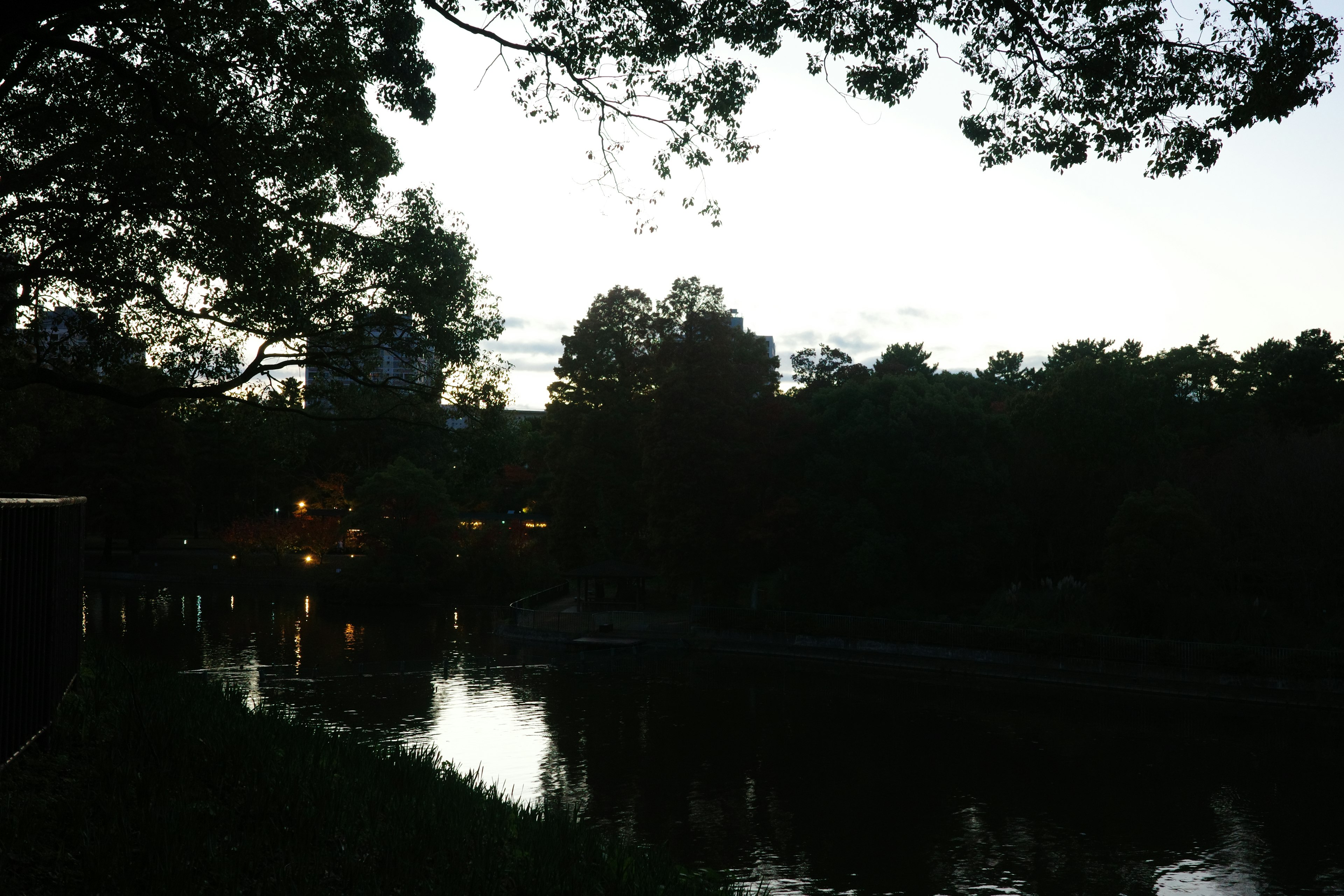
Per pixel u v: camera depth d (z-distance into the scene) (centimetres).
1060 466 5300
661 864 1305
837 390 5525
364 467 9750
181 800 871
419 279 1834
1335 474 4369
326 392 2012
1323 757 3067
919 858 2150
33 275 1517
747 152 1444
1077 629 4372
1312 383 5638
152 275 1695
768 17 1308
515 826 1247
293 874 798
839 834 2306
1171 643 4062
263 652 4991
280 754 1208
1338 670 3734
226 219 1509
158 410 8056
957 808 2533
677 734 3331
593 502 6825
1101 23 1175
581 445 6825
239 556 8900
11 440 2964
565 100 1402
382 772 1346
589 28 1365
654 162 1436
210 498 9706
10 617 786
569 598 7338
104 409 2359
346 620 6438
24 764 857
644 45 1366
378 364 1970
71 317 1766
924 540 5097
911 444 5016
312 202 1642
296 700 3775
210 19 1416
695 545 5347
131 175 1479
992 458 5306
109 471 8338
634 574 6266
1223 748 3184
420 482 7675
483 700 3859
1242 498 4634
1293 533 4350
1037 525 5319
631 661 4888
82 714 1062
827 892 1936
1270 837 2317
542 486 8919
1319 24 1110
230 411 2100
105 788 854
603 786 2691
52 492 8262
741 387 5644
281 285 1642
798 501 5219
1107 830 2361
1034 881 2022
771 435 5459
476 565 7681
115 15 1351
